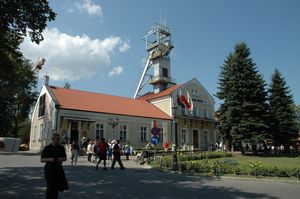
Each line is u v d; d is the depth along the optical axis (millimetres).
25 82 46062
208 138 53281
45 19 15164
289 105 44812
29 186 11945
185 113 50219
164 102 49750
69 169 18750
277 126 43188
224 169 18062
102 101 42875
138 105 47656
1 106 43031
